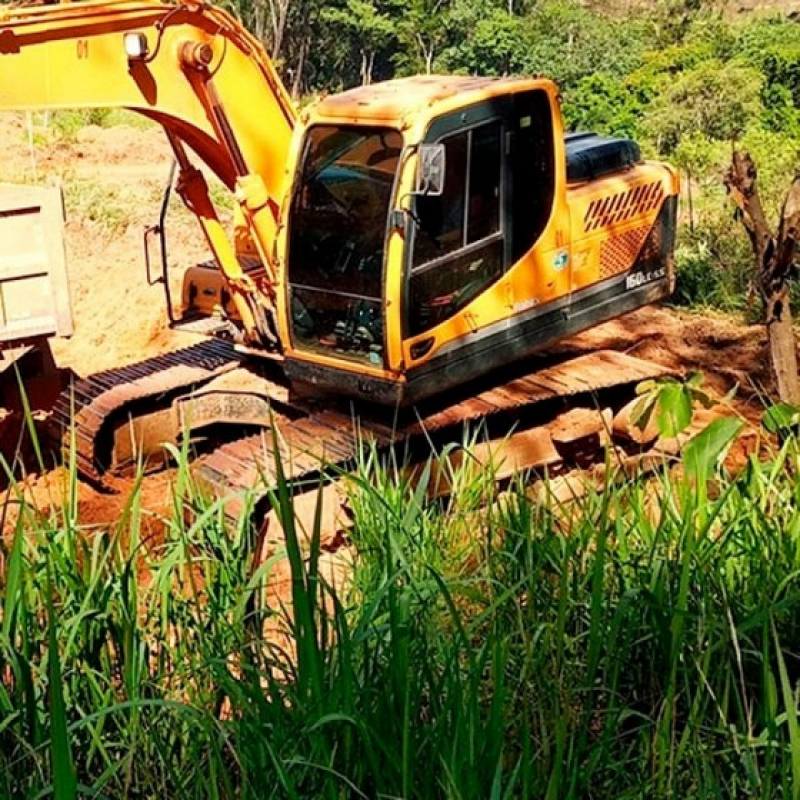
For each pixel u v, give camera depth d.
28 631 3.56
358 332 7.39
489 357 7.82
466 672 3.47
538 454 8.27
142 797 3.37
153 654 3.89
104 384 8.84
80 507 8.21
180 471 4.46
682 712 3.66
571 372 8.58
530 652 3.34
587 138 9.40
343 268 7.34
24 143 19.72
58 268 8.37
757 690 3.76
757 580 3.95
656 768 3.30
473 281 7.60
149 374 8.86
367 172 7.12
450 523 4.99
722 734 3.36
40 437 9.34
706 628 3.46
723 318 12.75
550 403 8.55
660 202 9.13
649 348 11.85
